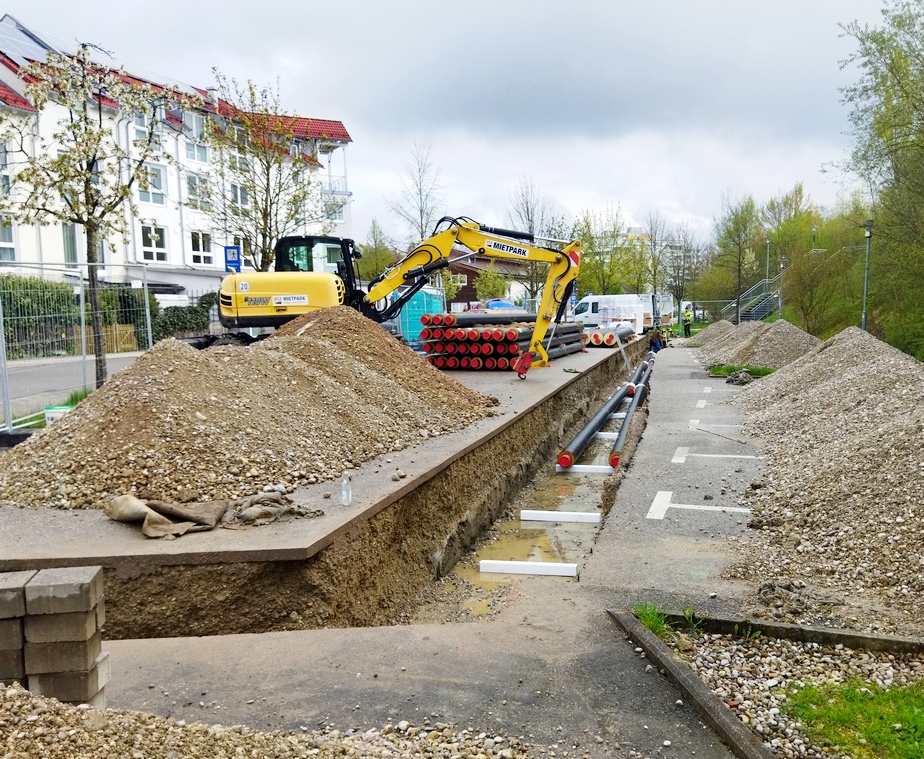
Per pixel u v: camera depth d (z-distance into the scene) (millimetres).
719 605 5012
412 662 4102
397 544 6402
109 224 14523
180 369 7105
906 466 6684
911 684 3906
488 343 16453
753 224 49438
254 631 4797
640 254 46562
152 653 4168
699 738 3398
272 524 5371
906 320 21656
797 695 3785
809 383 14305
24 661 2965
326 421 7895
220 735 2947
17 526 5316
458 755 3176
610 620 4766
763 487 8203
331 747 3018
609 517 7371
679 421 13273
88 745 2557
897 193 19922
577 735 3396
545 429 12602
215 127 20719
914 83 18688
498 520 9016
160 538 5059
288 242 15617
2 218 18000
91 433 6410
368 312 16016
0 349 10008
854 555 5715
